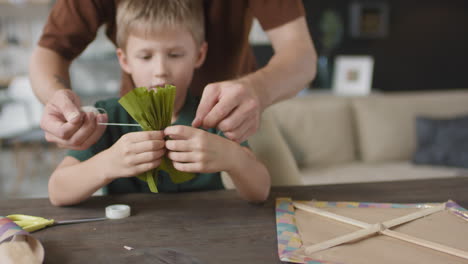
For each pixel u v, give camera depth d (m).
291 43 0.91
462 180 0.80
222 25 1.03
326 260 0.45
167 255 0.48
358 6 4.50
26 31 4.71
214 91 0.64
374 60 4.72
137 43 0.87
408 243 0.49
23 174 3.50
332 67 4.61
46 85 0.85
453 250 0.46
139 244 0.51
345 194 0.72
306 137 2.49
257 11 0.97
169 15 0.85
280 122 2.47
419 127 2.58
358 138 2.68
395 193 0.72
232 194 0.73
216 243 0.51
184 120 0.92
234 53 1.08
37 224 0.55
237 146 0.65
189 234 0.54
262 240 0.52
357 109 2.68
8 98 3.99
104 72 4.71
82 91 4.69
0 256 0.42
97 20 0.99
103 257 0.47
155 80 0.87
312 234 0.53
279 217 0.59
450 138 2.48
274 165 1.09
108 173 0.62
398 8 4.63
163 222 0.59
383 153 2.61
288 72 0.82
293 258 0.45
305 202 0.67
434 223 0.56
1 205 0.67
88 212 0.64
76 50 1.01
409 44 4.74
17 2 4.45
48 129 0.67
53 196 0.67
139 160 0.58
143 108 0.58
